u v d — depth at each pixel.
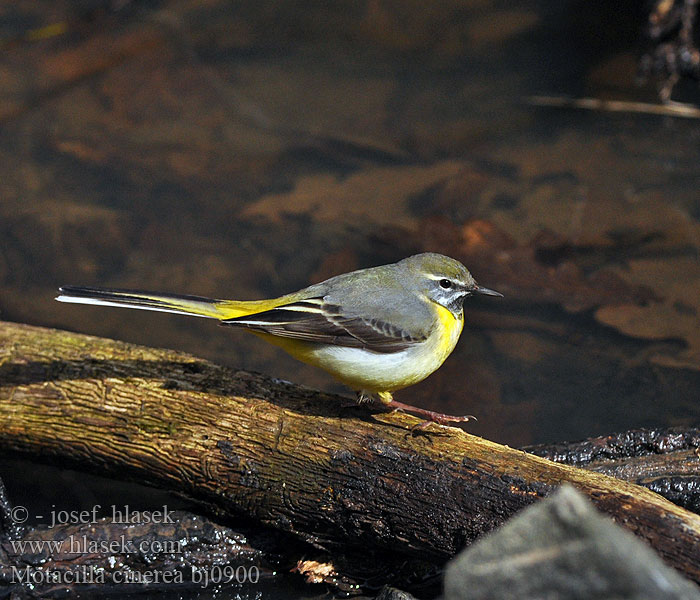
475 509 7.70
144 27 21.06
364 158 17.00
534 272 13.62
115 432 9.23
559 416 10.91
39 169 16.78
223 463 8.80
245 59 20.14
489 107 18.25
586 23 20.36
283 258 14.45
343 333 8.97
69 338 10.05
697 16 18.41
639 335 12.09
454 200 15.54
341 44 20.56
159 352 9.84
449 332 9.49
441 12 21.42
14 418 9.48
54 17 21.22
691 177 15.77
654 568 4.41
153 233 15.13
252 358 12.55
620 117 17.61
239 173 16.64
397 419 8.75
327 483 8.35
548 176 16.09
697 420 10.58
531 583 4.52
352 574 8.63
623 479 8.50
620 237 14.33
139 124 18.05
